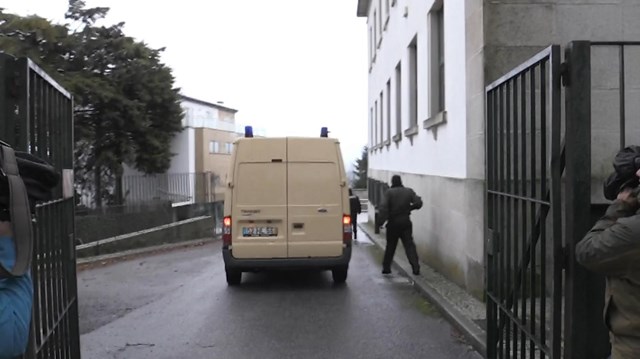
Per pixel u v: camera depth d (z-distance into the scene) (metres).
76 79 21.78
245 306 8.20
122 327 7.06
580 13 7.16
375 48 22.88
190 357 5.76
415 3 12.66
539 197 3.94
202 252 15.93
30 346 2.79
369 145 26.00
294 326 6.97
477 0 7.37
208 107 45.97
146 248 16.75
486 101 4.88
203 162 36.97
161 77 25.41
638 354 2.61
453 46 8.80
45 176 2.78
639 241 2.50
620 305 2.66
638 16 7.19
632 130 7.22
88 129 22.78
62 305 3.91
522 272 3.99
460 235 8.48
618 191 2.87
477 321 6.48
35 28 21.34
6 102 2.95
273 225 9.61
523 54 7.11
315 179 9.68
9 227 2.38
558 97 3.31
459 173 8.55
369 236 18.67
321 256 9.61
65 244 4.04
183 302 8.59
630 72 7.21
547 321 4.54
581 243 2.81
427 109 11.08
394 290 9.22
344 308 7.95
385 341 6.23
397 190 10.23
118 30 24.28
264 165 9.67
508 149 4.31
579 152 3.21
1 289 2.29
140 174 28.52
